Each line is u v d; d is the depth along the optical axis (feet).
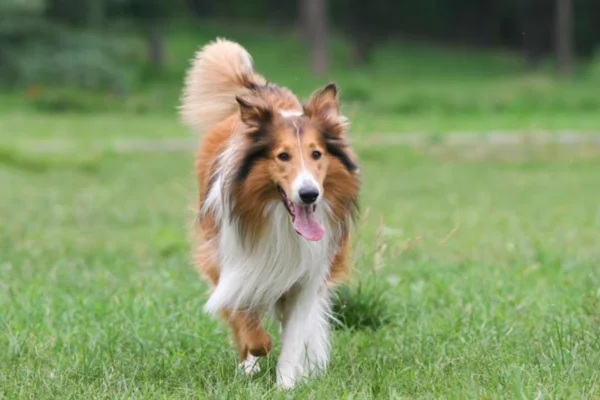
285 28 245.86
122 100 155.33
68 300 32.94
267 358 26.40
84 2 171.22
